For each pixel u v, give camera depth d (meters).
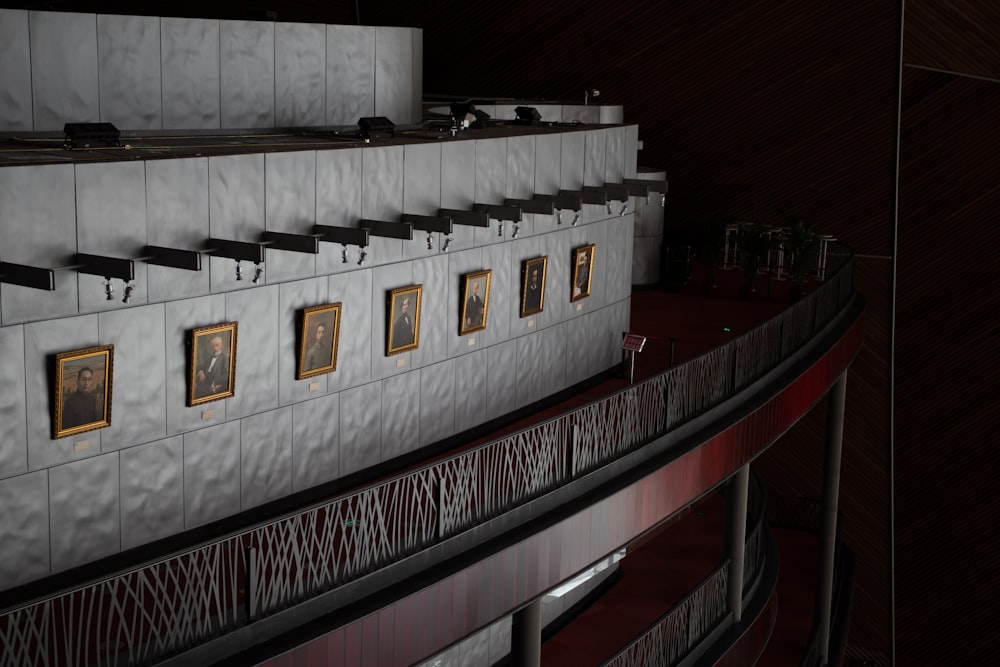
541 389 19.64
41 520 11.45
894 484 32.22
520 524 13.18
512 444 13.15
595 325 21.33
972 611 32.34
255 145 14.22
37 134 13.32
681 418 16.72
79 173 11.16
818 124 30.48
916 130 29.94
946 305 30.67
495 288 17.81
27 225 10.77
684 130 31.70
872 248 30.83
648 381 15.65
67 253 11.16
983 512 31.53
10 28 12.93
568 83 32.56
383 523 11.31
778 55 30.39
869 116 29.94
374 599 11.00
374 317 15.34
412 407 16.41
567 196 18.41
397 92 18.36
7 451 11.02
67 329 11.34
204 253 12.62
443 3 33.00
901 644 33.31
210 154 12.60
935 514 32.00
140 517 12.50
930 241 30.45
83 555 11.93
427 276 16.20
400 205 15.38
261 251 12.17
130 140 13.98
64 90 13.53
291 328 14.02
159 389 12.45
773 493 32.69
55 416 11.31
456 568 11.91
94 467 11.90
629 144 21.81
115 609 10.74
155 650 9.09
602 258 21.20
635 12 31.34
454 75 33.66
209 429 13.17
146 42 14.36
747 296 27.83
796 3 29.86
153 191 11.92
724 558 19.56
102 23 13.83
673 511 16.12
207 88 15.20
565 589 18.92
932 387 31.27
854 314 26.05
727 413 17.91
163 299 12.27
